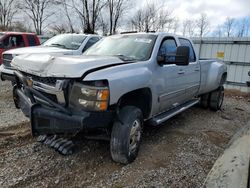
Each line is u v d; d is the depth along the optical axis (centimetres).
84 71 293
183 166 360
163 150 409
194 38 1202
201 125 564
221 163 314
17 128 465
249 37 1061
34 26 3478
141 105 388
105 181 314
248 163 287
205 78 616
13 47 1114
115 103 312
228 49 1121
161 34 441
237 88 1113
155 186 308
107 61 332
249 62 1075
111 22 2912
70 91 299
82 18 2895
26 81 341
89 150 388
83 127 293
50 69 308
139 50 409
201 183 318
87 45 842
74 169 336
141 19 3011
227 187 269
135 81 338
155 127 523
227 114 693
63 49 771
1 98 693
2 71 684
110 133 353
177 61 388
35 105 328
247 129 396
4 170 322
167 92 434
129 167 347
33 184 299
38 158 357
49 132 323
